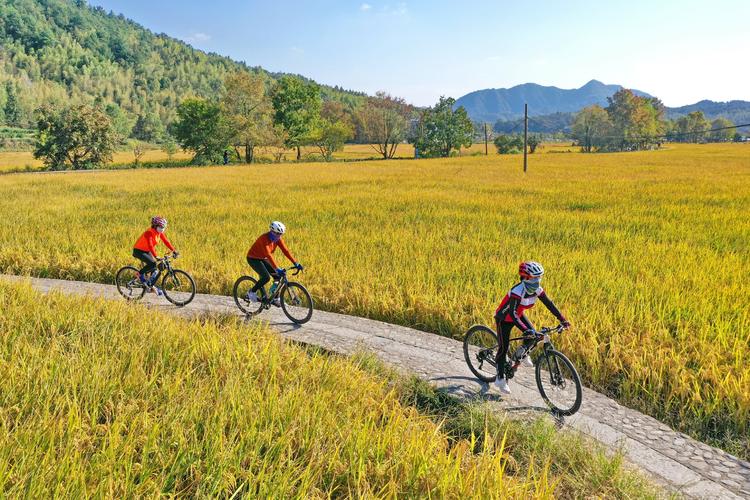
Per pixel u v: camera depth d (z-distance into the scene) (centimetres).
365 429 449
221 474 383
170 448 427
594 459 480
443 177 4072
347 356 714
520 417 574
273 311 960
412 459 421
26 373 523
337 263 1220
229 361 591
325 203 2362
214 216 2006
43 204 2403
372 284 1031
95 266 1255
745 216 1817
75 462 378
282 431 448
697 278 998
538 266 560
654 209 2048
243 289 1035
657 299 897
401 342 805
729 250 1290
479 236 1512
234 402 483
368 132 9744
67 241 1476
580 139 13175
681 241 1399
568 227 1666
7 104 18112
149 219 1933
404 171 5022
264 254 880
